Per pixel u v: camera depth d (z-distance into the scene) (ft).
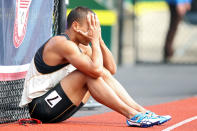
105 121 56.59
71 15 50.31
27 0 56.34
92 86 49.14
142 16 208.03
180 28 213.05
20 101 56.39
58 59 49.96
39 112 51.06
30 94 50.98
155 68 183.01
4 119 54.85
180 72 165.37
